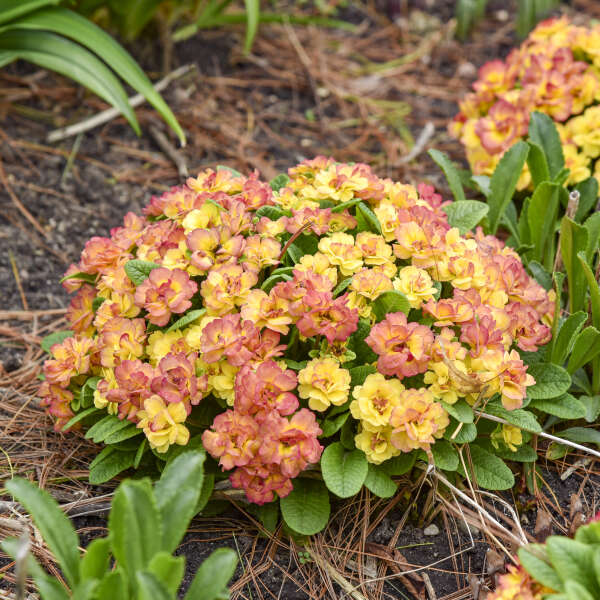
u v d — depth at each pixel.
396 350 1.08
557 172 1.27
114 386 1.10
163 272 1.09
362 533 1.11
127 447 1.12
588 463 1.16
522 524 1.13
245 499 1.11
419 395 1.07
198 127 1.46
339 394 1.07
